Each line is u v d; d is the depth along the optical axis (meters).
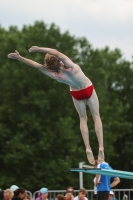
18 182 82.94
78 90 28.19
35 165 82.44
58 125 84.94
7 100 88.12
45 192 37.09
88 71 92.75
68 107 89.00
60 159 82.38
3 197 33.03
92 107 28.39
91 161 28.53
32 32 90.31
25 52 87.75
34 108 87.56
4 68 88.62
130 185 100.81
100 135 28.33
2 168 85.12
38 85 87.69
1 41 94.75
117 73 114.75
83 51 98.12
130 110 112.38
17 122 86.69
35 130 85.44
